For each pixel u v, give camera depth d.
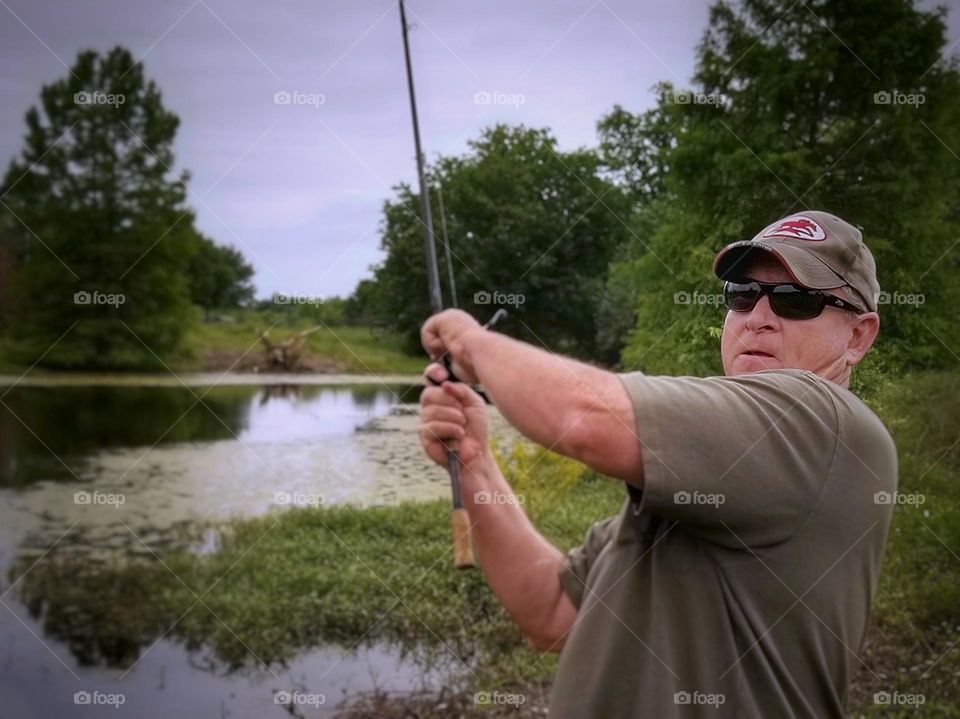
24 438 10.35
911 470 3.14
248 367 13.26
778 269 1.24
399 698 3.84
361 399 9.61
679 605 1.06
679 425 0.99
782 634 1.03
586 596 1.32
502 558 1.47
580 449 1.02
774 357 1.24
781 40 3.58
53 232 15.65
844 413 1.08
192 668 4.51
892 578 3.55
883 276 2.83
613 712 1.08
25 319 15.41
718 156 3.39
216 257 15.91
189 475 8.18
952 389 2.71
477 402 1.42
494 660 4.12
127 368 15.02
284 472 7.38
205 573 5.57
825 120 3.44
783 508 1.02
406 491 6.69
